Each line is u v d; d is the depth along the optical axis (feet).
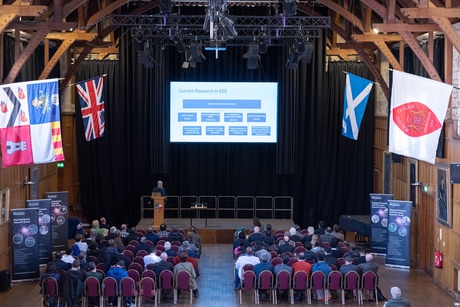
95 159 102.53
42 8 59.31
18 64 67.87
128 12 97.45
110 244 69.21
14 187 75.51
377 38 78.84
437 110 58.08
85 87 74.49
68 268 64.39
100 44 91.97
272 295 66.08
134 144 101.96
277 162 101.04
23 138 57.93
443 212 71.26
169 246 70.03
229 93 99.71
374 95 102.12
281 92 100.42
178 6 91.81
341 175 103.86
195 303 65.31
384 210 85.61
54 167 95.86
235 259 74.59
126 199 103.24
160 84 99.81
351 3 88.33
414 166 82.74
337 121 102.94
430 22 70.54
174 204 103.91
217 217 102.89
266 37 81.87
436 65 75.51
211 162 103.24
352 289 64.44
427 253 79.61
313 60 100.68
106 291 60.95
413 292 70.79
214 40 73.41
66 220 81.76
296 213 104.06
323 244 73.87
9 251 74.13
